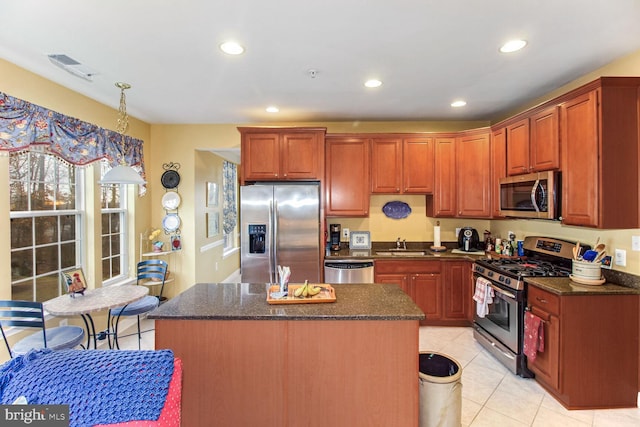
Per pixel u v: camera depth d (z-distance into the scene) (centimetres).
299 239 362
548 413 222
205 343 176
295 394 176
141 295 256
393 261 368
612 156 218
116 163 334
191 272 431
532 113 285
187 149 427
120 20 185
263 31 198
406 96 321
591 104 222
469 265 364
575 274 248
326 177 387
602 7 174
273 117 396
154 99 325
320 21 187
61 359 106
